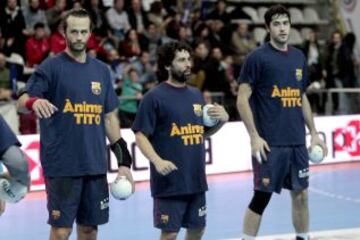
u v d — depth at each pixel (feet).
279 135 46.93
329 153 98.43
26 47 95.30
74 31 37.70
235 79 106.63
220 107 41.50
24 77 93.66
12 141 29.86
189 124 40.50
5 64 89.86
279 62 46.80
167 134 40.27
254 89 47.21
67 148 37.88
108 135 39.96
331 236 54.85
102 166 38.88
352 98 104.68
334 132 98.84
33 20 100.73
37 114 36.04
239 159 92.99
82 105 38.17
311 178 86.99
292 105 47.29
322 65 113.80
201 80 99.76
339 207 68.54
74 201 38.11
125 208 69.67
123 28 106.22
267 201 47.62
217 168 91.30
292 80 47.21
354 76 115.44
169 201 40.29
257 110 47.32
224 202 71.92
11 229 60.90
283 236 55.21
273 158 46.83
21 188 30.19
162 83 40.98
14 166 29.71
